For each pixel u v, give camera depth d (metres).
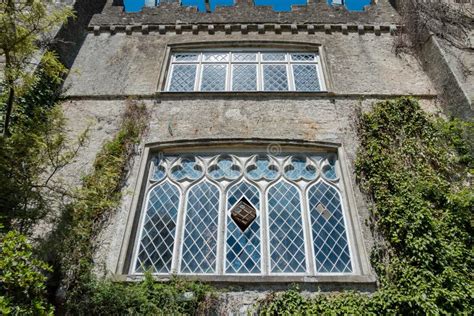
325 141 7.91
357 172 7.32
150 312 5.43
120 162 7.61
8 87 6.50
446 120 8.29
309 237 6.59
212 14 10.99
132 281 5.96
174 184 7.48
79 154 7.84
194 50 10.29
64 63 9.44
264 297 5.79
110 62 9.92
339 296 5.74
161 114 8.59
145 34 10.72
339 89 9.00
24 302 4.60
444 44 9.02
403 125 7.98
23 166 5.82
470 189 6.84
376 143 7.64
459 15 9.52
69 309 5.64
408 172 7.14
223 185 7.37
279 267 6.26
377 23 10.65
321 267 6.28
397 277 5.89
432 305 5.40
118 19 11.06
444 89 8.60
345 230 6.74
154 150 7.99
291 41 10.20
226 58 10.06
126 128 8.19
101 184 7.12
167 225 6.88
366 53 9.93
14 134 5.91
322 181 7.45
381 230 6.55
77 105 8.84
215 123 8.37
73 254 6.18
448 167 7.34
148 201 7.25
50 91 8.56
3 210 5.53
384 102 8.49
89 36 10.71
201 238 6.66
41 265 4.76
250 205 7.04
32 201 6.05
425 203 6.54
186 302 5.62
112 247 6.51
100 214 6.88
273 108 8.62
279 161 7.76
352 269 6.28
